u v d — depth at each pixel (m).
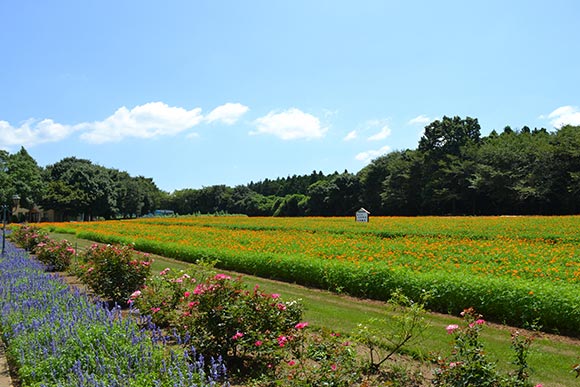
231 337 6.09
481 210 56.06
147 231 32.56
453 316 9.73
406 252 16.19
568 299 8.50
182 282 8.12
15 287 9.88
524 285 9.30
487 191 53.09
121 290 10.16
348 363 4.99
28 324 6.74
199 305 6.21
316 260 13.80
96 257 10.47
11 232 33.41
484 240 22.42
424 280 10.53
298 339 5.62
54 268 15.55
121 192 81.00
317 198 73.06
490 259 14.57
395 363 6.30
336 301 11.26
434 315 9.82
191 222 44.62
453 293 9.88
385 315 9.53
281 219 47.78
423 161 61.47
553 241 21.28
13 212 65.50
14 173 66.00
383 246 18.19
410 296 10.69
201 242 22.14
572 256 14.94
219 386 4.84
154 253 22.88
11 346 6.25
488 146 56.84
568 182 44.41
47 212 78.56
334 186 70.62
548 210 47.47
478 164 54.31
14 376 5.80
